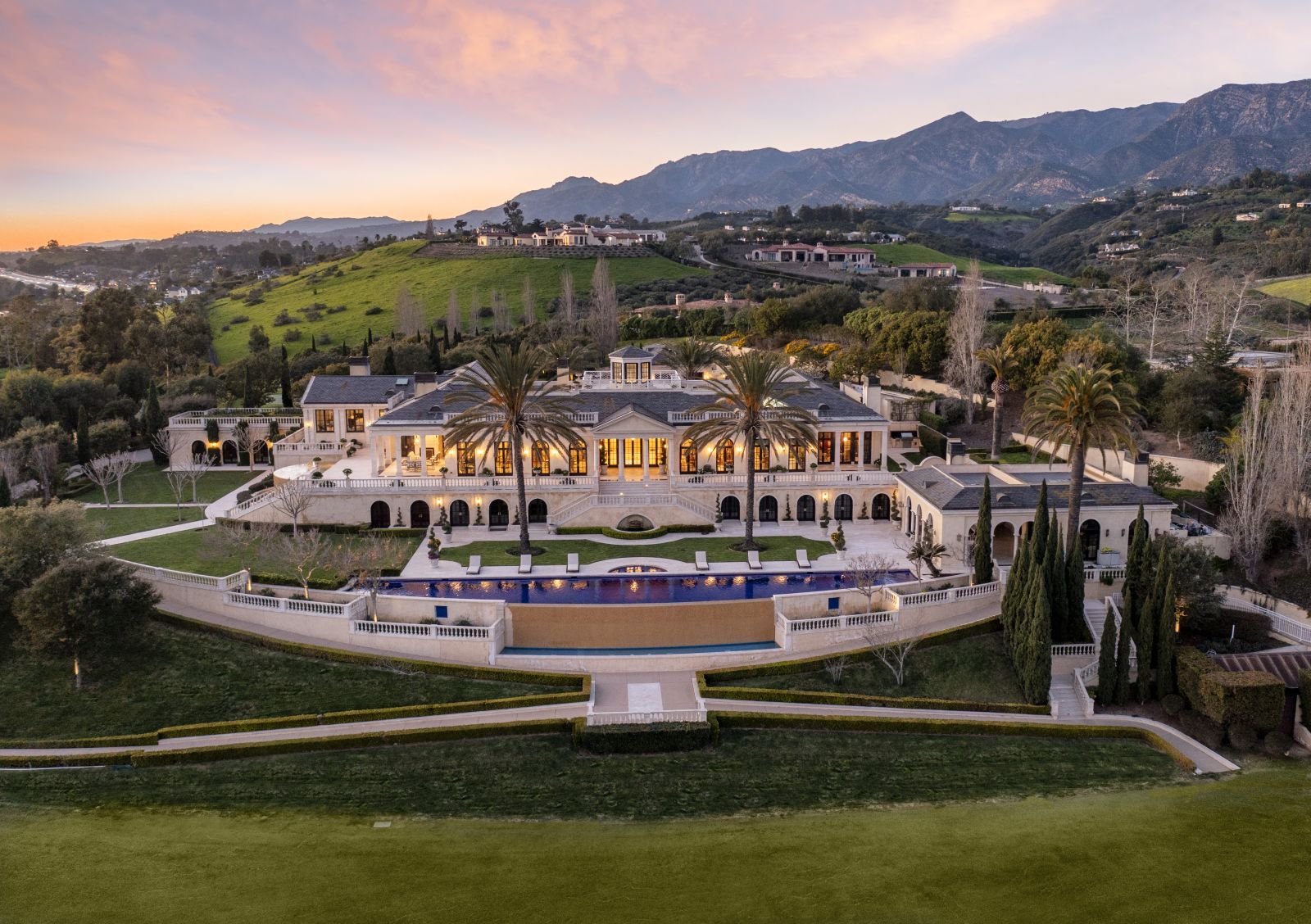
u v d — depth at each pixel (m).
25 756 50.62
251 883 38.81
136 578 60.06
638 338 168.75
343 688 57.78
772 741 53.69
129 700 56.03
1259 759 52.62
